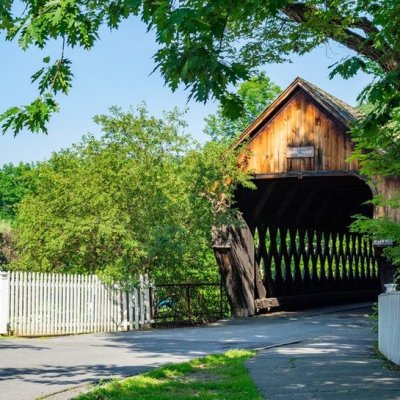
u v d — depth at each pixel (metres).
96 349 13.78
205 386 8.50
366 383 8.73
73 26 6.01
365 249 34.69
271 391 8.15
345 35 12.66
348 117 21.45
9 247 30.20
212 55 5.29
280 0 5.91
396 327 10.73
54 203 20.08
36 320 17.70
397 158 11.40
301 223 27.80
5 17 6.13
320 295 28.30
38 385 8.98
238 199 23.48
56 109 6.03
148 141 21.05
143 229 20.08
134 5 5.68
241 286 23.84
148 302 20.56
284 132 22.34
